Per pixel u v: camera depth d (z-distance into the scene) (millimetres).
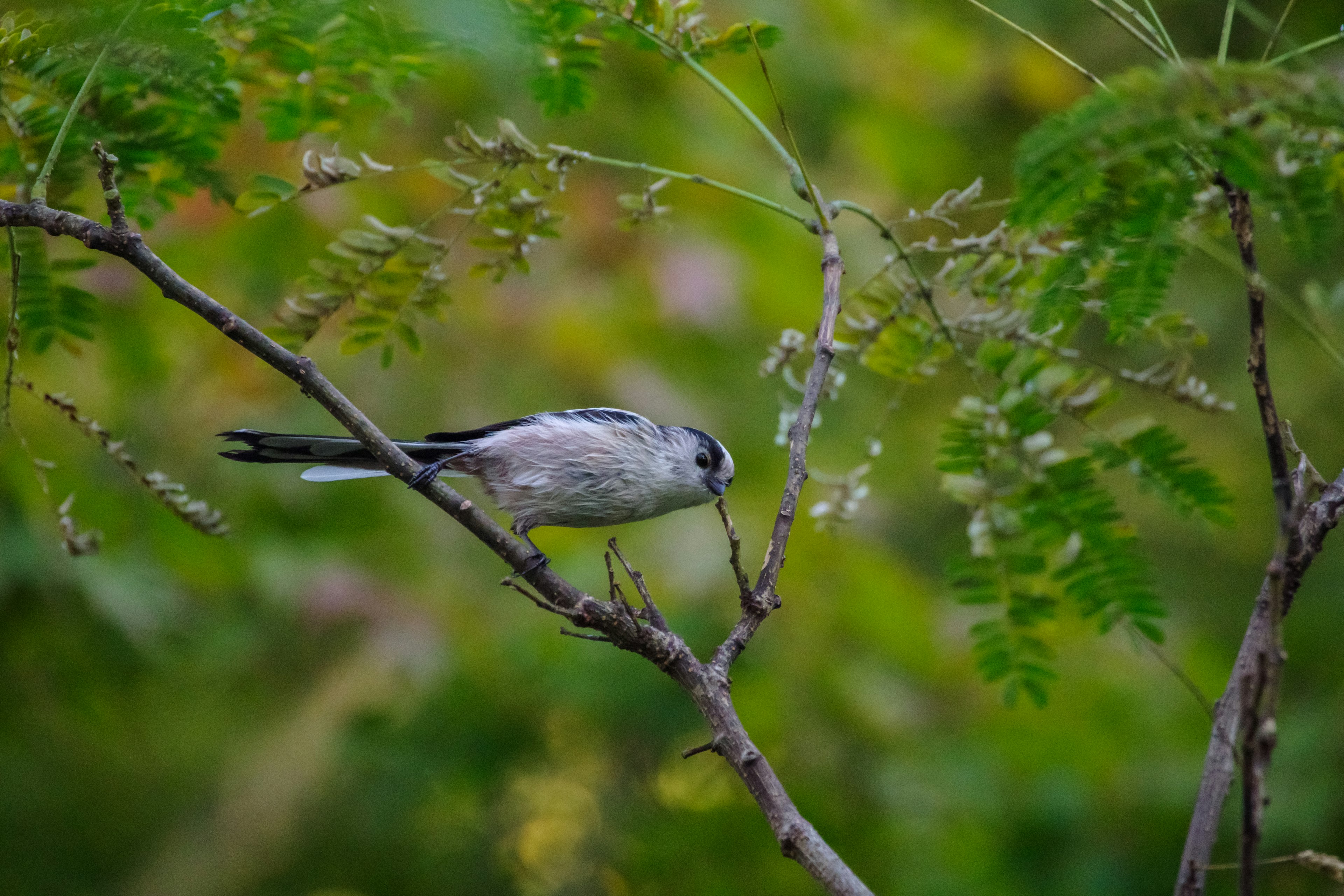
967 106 14359
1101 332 13125
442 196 11383
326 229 10906
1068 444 13016
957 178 13930
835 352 6617
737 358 12672
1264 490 14172
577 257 12070
